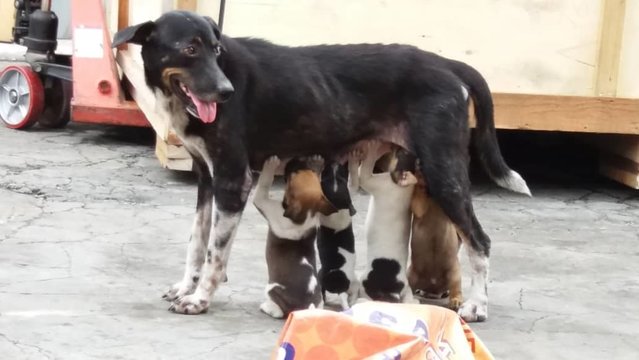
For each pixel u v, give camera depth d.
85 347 2.70
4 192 3.77
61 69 4.60
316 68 2.95
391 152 2.98
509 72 4.09
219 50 2.83
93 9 4.51
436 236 2.98
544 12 4.07
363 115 2.96
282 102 2.91
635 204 4.11
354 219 3.72
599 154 4.50
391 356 2.19
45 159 4.21
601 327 2.97
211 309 2.94
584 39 4.08
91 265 3.18
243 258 3.32
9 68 4.68
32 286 3.01
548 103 4.05
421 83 2.95
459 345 2.31
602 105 4.06
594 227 3.80
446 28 4.07
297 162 2.91
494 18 4.07
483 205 3.98
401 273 2.92
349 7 4.05
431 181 2.93
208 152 2.89
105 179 4.00
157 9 4.01
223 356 2.70
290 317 2.23
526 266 3.39
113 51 4.59
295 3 4.03
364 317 2.27
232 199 2.89
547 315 3.03
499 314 3.02
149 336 2.77
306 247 2.88
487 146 3.07
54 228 3.46
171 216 3.64
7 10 6.85
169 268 3.21
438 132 2.93
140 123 4.43
